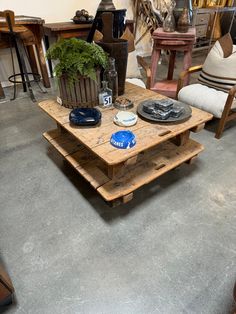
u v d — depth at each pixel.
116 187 1.34
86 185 1.64
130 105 1.60
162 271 1.13
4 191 1.58
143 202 1.51
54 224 1.36
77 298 1.03
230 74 2.15
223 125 2.07
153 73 2.82
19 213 1.42
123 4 3.95
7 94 3.06
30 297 1.03
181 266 1.15
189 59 2.70
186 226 1.36
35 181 1.67
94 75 1.40
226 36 2.35
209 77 2.30
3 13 2.35
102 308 1.00
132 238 1.29
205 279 1.10
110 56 1.60
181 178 1.70
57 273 1.12
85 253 1.21
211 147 2.04
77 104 1.55
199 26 4.28
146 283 1.08
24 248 1.23
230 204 1.50
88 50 1.41
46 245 1.24
